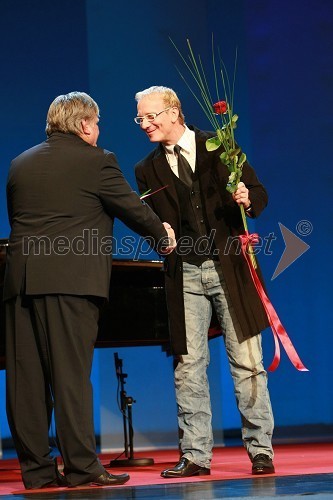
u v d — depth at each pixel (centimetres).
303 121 921
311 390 902
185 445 442
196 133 450
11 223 414
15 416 397
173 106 441
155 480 419
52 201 398
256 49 919
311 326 905
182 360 446
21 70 897
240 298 436
